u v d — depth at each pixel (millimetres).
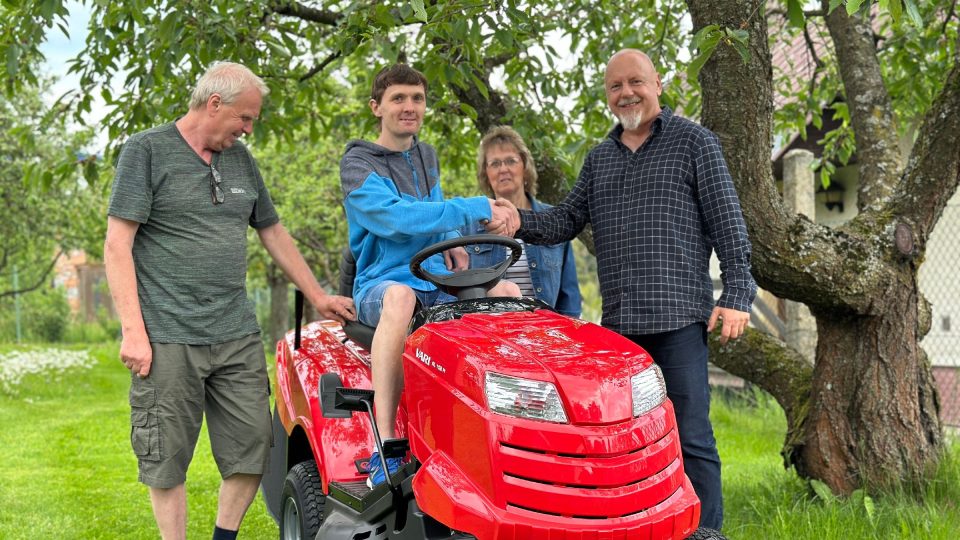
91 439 8453
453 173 11883
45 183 6020
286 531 3844
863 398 4812
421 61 5559
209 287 3670
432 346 2842
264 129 5957
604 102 5957
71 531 5152
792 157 8523
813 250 4547
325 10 5703
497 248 4348
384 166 3688
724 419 8695
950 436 6355
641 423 2625
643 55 3799
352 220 3699
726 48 4309
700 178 3664
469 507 2521
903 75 7164
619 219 3801
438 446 2738
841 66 5961
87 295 27828
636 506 2551
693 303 3695
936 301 9406
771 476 5438
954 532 4062
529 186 4961
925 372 5023
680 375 3693
